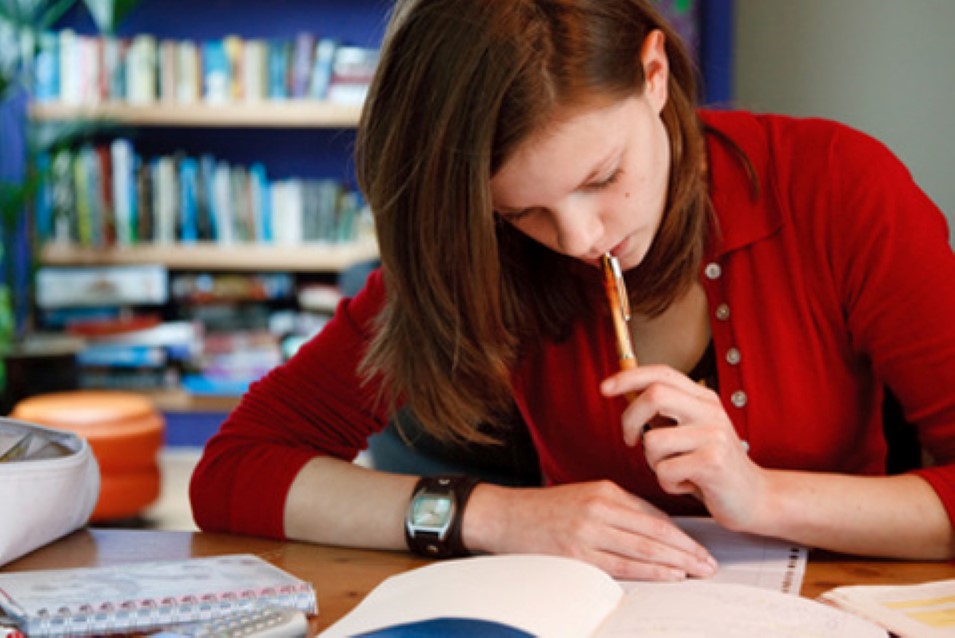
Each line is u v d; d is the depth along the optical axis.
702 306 1.36
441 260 1.11
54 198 4.69
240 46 4.68
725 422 1.12
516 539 1.17
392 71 1.09
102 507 3.63
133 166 4.74
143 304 4.93
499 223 1.31
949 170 3.78
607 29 1.04
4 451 1.20
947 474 1.17
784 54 3.95
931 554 1.14
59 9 4.60
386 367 1.30
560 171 1.04
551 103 1.01
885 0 3.82
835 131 1.34
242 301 4.82
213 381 4.73
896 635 0.93
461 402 1.25
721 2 4.02
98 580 1.05
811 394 1.34
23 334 4.57
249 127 4.93
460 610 0.91
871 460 1.40
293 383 1.43
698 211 1.25
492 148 1.03
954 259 1.26
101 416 3.66
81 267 4.77
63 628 0.95
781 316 1.33
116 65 4.66
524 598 0.94
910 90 3.83
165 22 4.93
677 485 1.13
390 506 1.25
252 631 0.90
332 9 4.89
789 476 1.16
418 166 1.08
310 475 1.30
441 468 2.11
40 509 1.18
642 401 1.11
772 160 1.34
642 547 1.11
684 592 1.00
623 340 1.17
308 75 4.68
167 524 3.76
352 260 4.73
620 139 1.05
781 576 1.09
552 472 1.50
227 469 1.35
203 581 1.05
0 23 4.61
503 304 1.36
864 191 1.29
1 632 0.91
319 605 1.05
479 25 1.02
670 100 1.21
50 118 4.66
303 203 4.77
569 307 1.38
